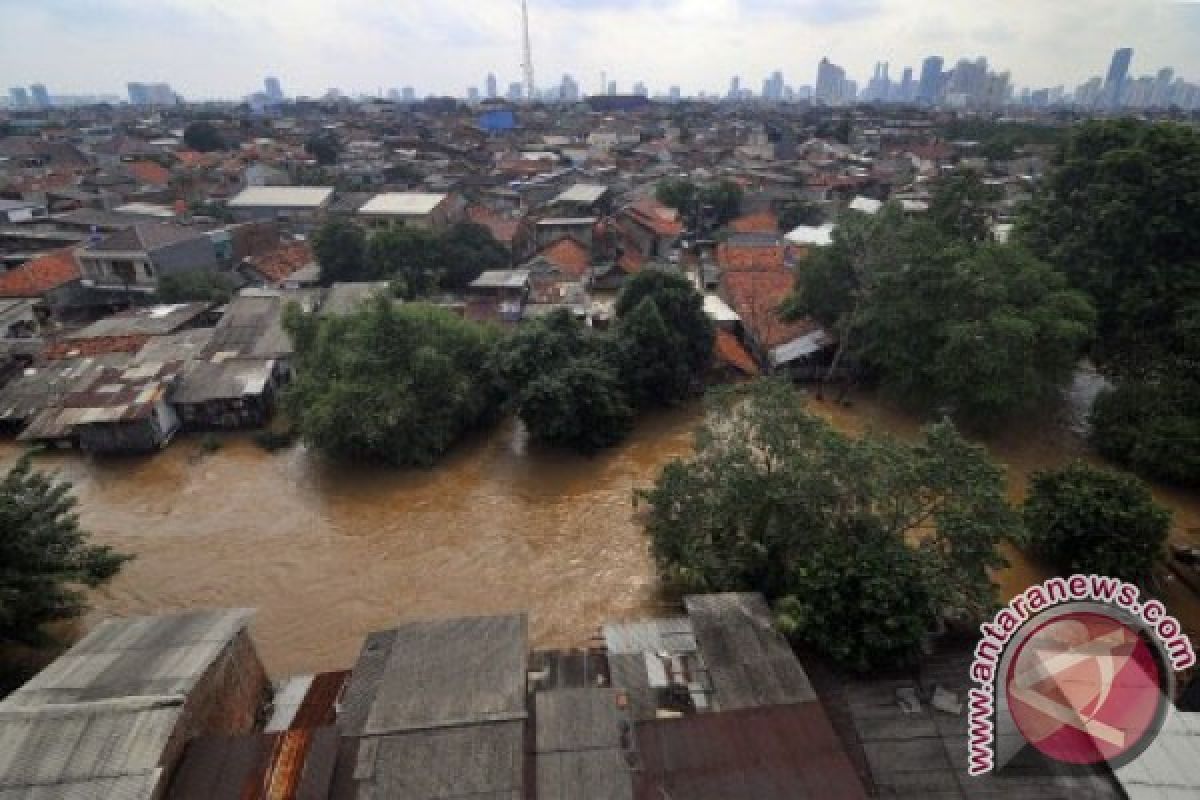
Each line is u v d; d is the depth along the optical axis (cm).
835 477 2100
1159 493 3116
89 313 5166
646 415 4025
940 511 1992
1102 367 3853
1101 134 4094
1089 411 3894
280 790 1390
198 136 11681
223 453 3631
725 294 5362
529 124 16988
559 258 5803
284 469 3497
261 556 2834
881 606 1772
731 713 1603
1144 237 3641
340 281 5434
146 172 8744
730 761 1485
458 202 7644
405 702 1562
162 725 1398
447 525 3033
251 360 4016
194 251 5466
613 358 3753
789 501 2114
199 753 1461
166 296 4981
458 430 3691
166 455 3603
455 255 5566
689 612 1952
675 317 4012
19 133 13212
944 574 1930
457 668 1659
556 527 3003
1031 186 6738
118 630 1755
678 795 1413
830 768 1466
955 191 4588
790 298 4431
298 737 1503
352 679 1728
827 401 4112
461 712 1532
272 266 5762
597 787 1398
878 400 4109
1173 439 3038
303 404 3519
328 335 3631
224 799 1370
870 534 2033
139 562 2802
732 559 2239
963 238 4309
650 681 1748
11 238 6056
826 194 8144
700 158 11194
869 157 11375
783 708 1619
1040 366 3544
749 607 1958
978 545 1927
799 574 1959
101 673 1574
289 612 2522
